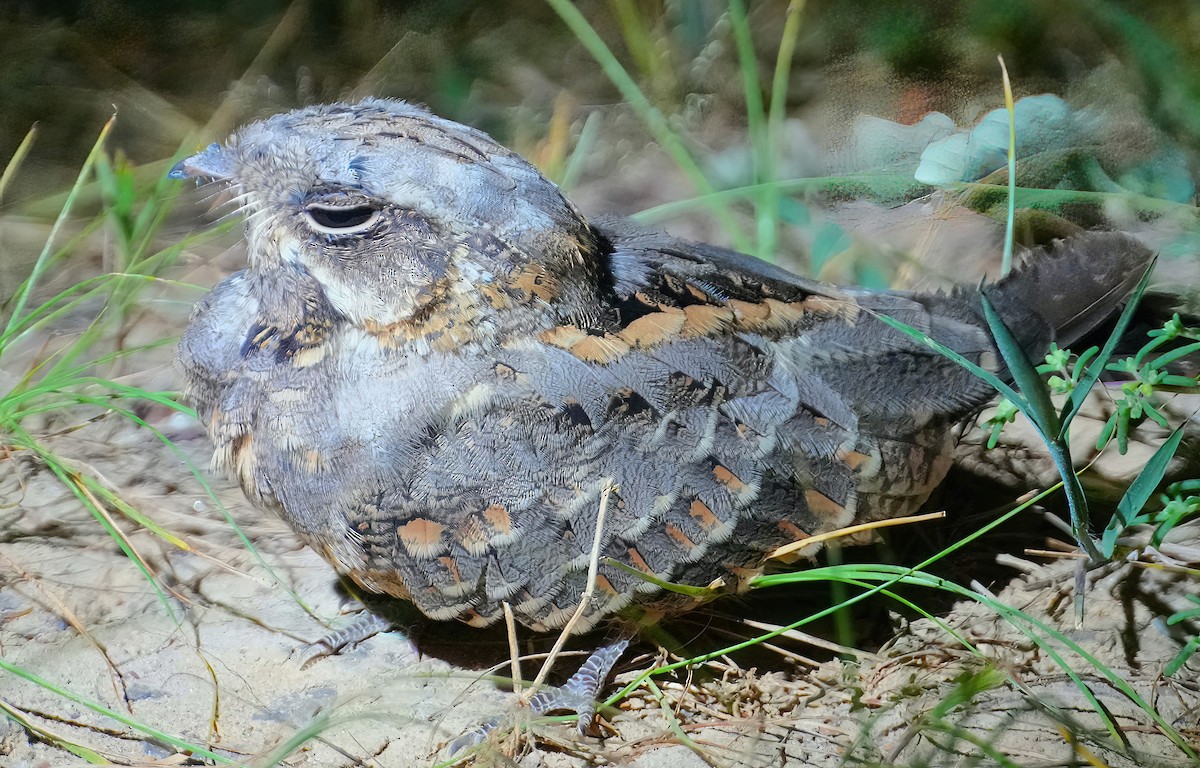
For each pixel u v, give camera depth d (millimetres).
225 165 1765
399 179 1748
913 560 1795
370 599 1790
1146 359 1807
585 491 1752
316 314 1759
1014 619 1764
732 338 1766
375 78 2076
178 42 2158
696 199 1860
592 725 1761
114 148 1946
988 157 1891
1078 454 1816
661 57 2059
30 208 1908
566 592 1755
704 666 1772
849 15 2031
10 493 1816
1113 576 1786
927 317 1788
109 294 1872
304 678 1772
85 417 1843
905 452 1773
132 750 1755
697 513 1756
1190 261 1850
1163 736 1752
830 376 1771
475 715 1764
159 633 1780
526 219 1753
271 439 1760
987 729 1755
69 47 2123
